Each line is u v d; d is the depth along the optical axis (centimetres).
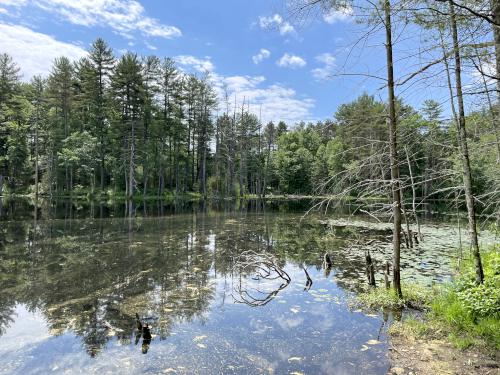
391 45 630
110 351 514
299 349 518
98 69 4103
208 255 1202
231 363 476
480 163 743
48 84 4166
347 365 468
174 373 451
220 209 3161
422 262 1083
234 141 4956
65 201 3381
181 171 4862
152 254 1195
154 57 4138
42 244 1331
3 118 3972
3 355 504
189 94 4597
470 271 720
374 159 653
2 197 3625
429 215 2650
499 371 429
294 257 1204
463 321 561
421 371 443
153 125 3981
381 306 690
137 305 716
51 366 473
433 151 687
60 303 725
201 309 695
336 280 906
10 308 694
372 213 778
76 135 3850
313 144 5734
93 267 1013
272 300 750
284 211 3059
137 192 4134
